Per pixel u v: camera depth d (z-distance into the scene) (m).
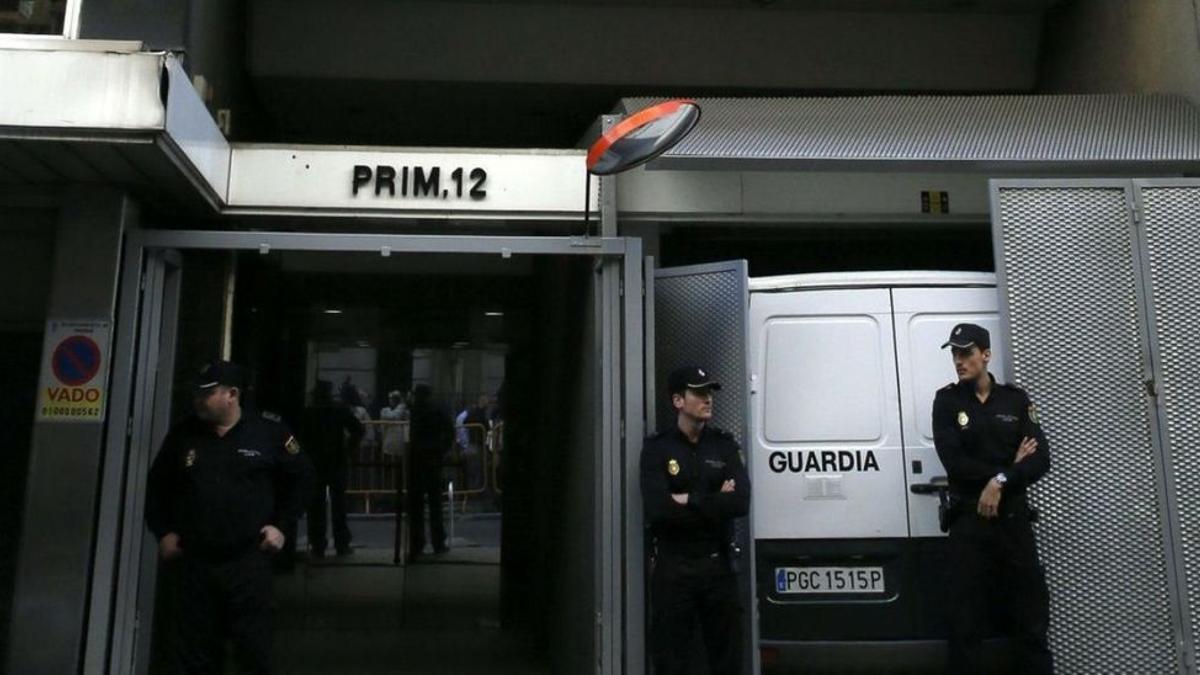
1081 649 5.07
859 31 8.10
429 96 8.27
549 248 5.41
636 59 7.99
